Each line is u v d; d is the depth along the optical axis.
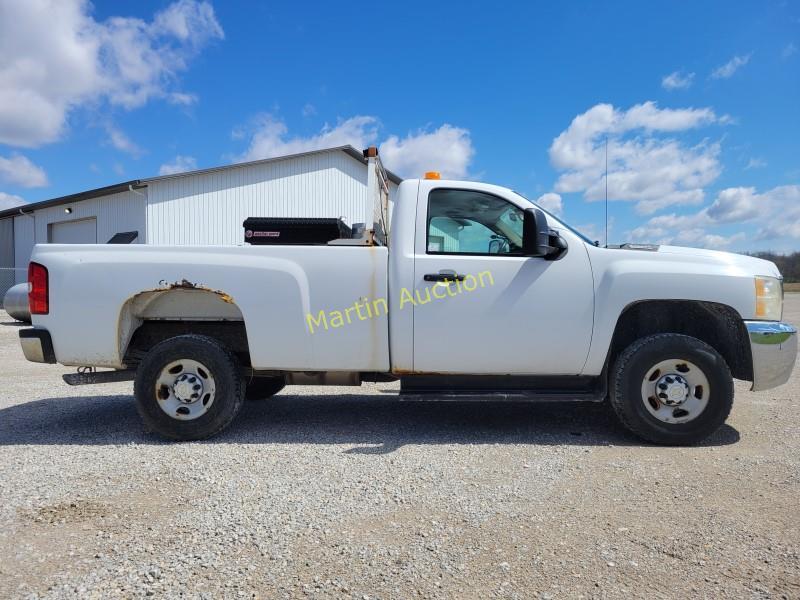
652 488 3.43
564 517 3.02
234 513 3.06
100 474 3.69
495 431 4.77
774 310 4.35
